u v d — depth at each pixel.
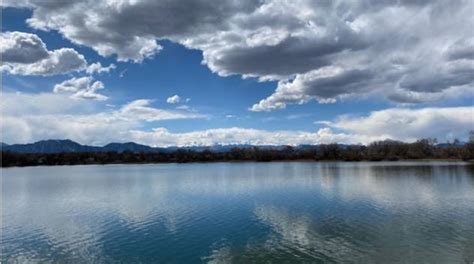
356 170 152.00
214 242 38.12
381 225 43.44
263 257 32.84
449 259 31.19
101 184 109.62
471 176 109.50
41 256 35.00
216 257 33.38
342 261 31.22
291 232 41.22
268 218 49.34
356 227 42.72
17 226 48.00
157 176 143.25
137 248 36.88
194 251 35.31
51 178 143.25
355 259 31.64
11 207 64.94
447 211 51.47
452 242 35.84
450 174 118.62
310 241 37.34
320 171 150.88
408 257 31.88
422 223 44.00
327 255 32.84
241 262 31.81
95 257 34.44
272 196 72.44
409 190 76.75
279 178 117.88
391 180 101.00
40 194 85.50
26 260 33.97
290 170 165.12
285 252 34.06
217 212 55.16
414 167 165.38
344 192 76.00
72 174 172.50
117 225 47.56
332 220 46.91
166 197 75.00
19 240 40.72
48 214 56.91
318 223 45.41
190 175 144.75
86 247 37.66
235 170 177.50
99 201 70.62
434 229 40.94
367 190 78.38
